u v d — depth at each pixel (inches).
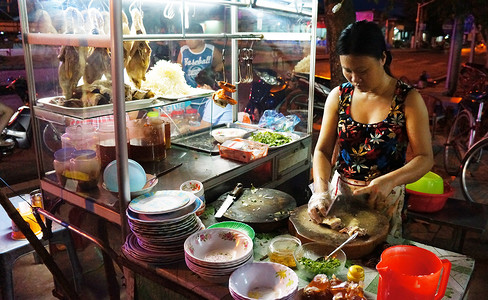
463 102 217.5
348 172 79.8
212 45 154.4
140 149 94.0
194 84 150.3
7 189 181.0
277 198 83.7
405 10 459.2
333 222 68.2
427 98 291.4
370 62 66.9
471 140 203.3
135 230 65.5
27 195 109.2
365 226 68.4
